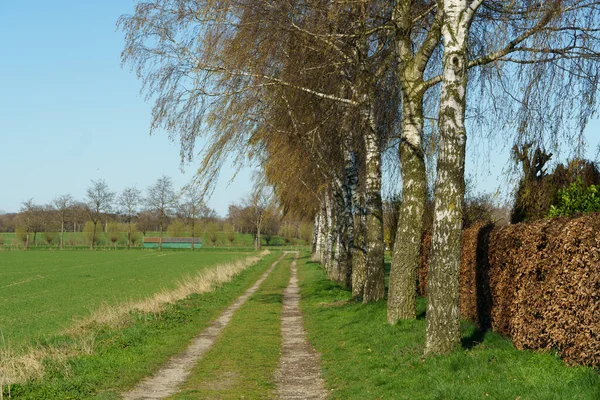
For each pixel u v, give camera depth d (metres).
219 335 15.16
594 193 11.83
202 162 14.80
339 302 20.34
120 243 119.19
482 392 7.17
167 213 99.62
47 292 34.53
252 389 9.30
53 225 114.12
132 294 32.41
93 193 111.81
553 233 8.52
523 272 9.36
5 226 155.75
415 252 13.15
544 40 9.62
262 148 16.81
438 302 9.43
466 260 13.60
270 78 14.54
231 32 14.00
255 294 27.44
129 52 14.54
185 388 9.39
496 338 10.46
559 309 8.21
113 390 9.16
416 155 13.11
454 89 9.54
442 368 8.50
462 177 9.57
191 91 14.58
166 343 13.48
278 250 107.88
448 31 9.59
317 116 16.17
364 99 15.42
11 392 8.61
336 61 15.30
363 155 22.39
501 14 11.98
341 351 11.92
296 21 13.80
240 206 120.06
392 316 13.12
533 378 7.31
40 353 11.67
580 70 9.98
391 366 9.48
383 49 14.70
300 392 9.12
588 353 7.60
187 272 50.53
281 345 13.54
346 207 24.64
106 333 14.80
